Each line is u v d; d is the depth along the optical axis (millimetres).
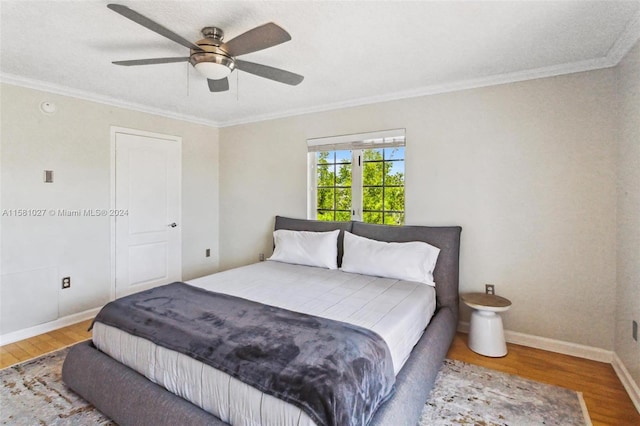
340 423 1100
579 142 2430
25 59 2369
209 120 4316
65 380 1957
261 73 2037
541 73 2523
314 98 3314
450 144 2916
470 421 1742
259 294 2295
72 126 3100
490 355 2447
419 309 2125
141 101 3453
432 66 2479
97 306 3322
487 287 2793
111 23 1868
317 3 1665
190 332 1582
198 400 1420
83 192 3195
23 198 2801
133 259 3639
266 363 1308
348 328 1615
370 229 3156
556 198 2520
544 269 2576
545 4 1675
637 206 1958
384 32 1965
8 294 2725
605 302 2369
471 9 1722
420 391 1662
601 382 2113
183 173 4133
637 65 1962
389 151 3254
